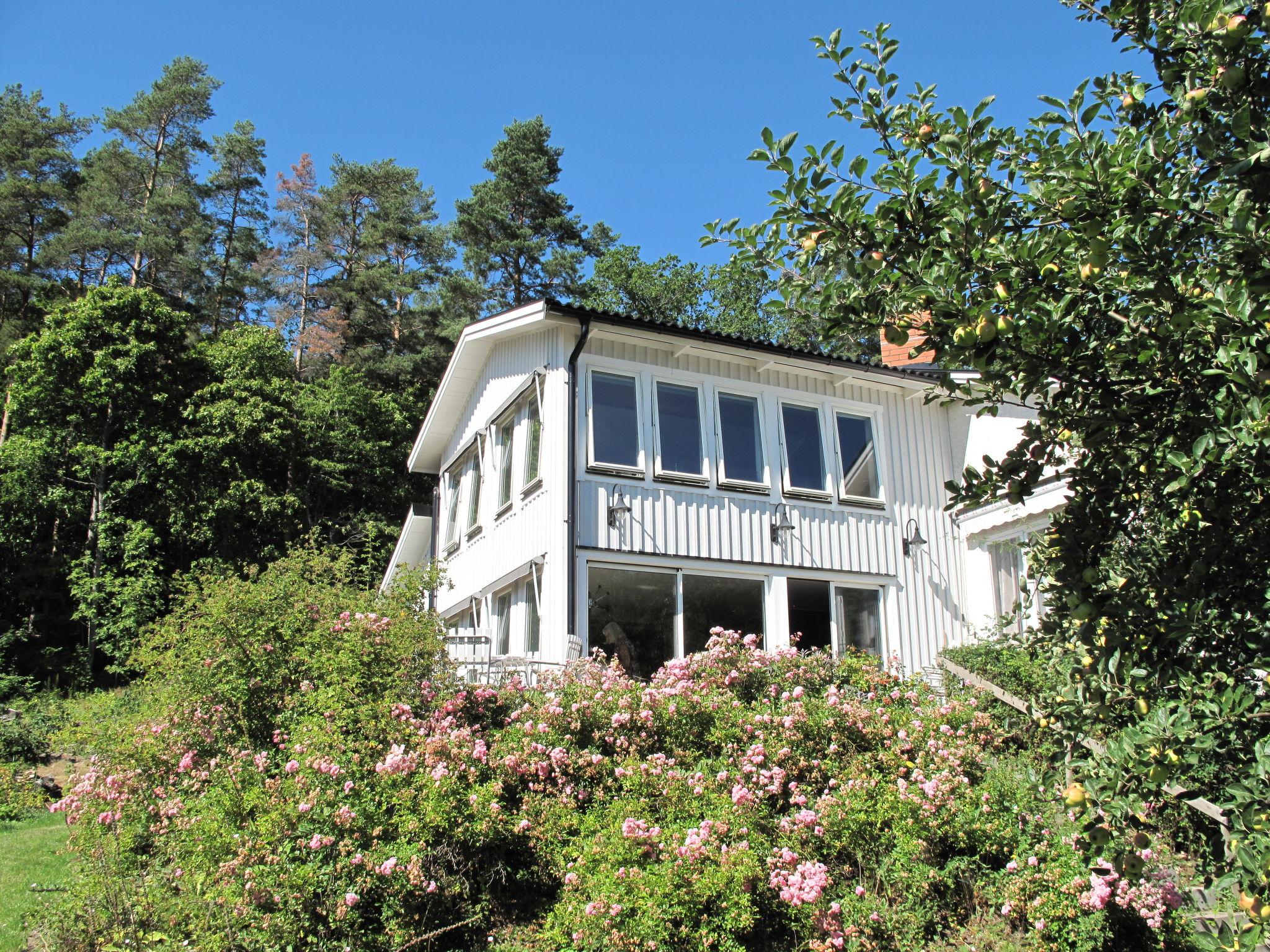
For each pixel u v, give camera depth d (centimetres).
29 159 3988
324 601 952
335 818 653
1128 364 332
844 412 1455
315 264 4481
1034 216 350
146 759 843
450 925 670
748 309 3750
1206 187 320
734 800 748
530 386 1364
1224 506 318
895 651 1379
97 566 2675
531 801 764
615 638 1191
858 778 797
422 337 4106
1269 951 571
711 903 655
